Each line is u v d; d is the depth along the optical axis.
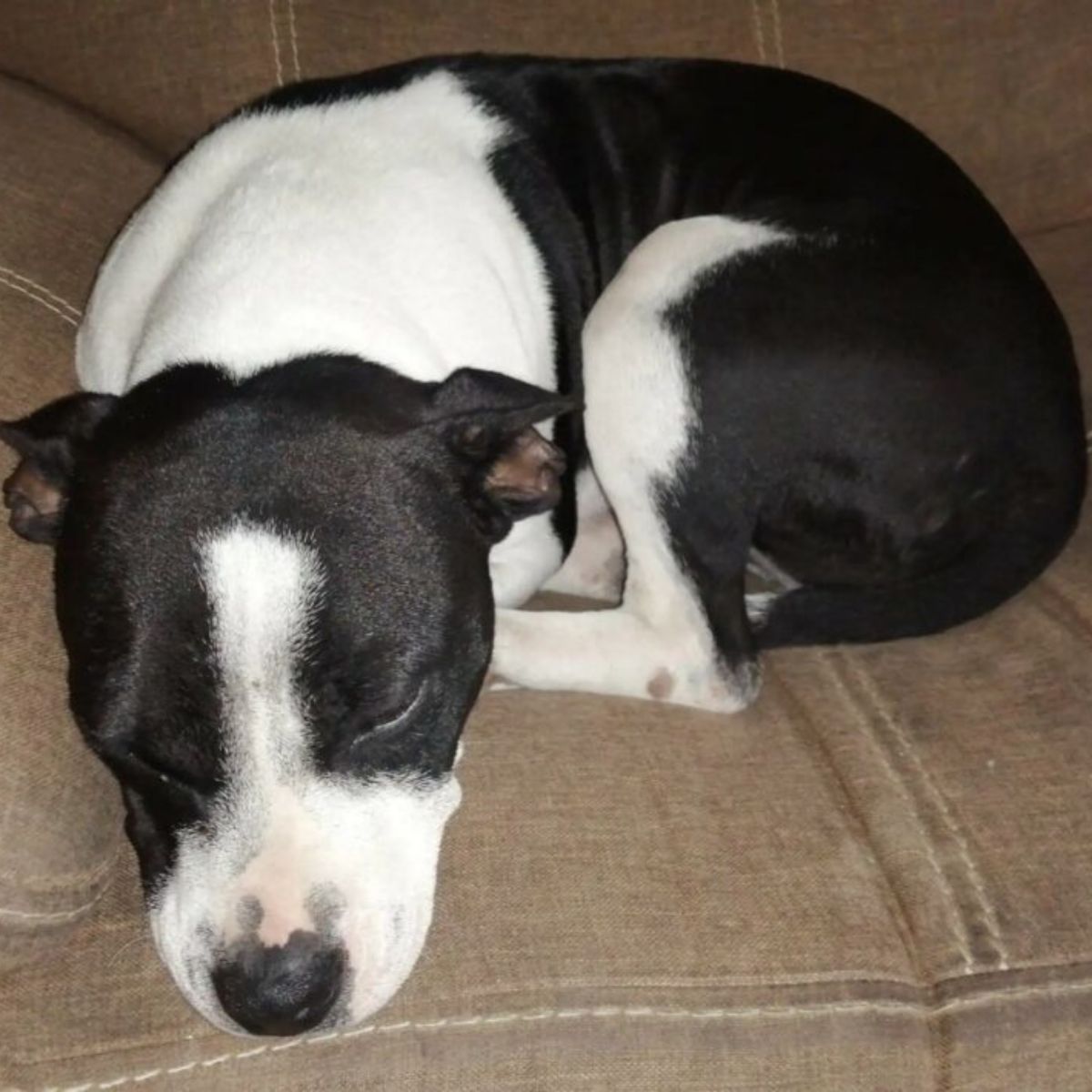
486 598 0.70
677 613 0.80
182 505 0.64
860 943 0.67
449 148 0.85
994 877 0.68
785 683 0.81
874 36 1.03
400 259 0.78
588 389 0.83
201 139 0.86
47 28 0.96
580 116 0.91
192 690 0.62
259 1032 0.62
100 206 0.88
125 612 0.63
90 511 0.65
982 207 0.89
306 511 0.64
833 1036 0.65
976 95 1.05
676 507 0.81
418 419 0.69
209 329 0.71
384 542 0.65
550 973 0.65
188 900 0.63
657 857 0.68
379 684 0.64
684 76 0.94
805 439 0.81
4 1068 0.64
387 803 0.65
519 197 0.86
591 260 0.90
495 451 0.70
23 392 0.76
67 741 0.67
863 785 0.72
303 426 0.66
